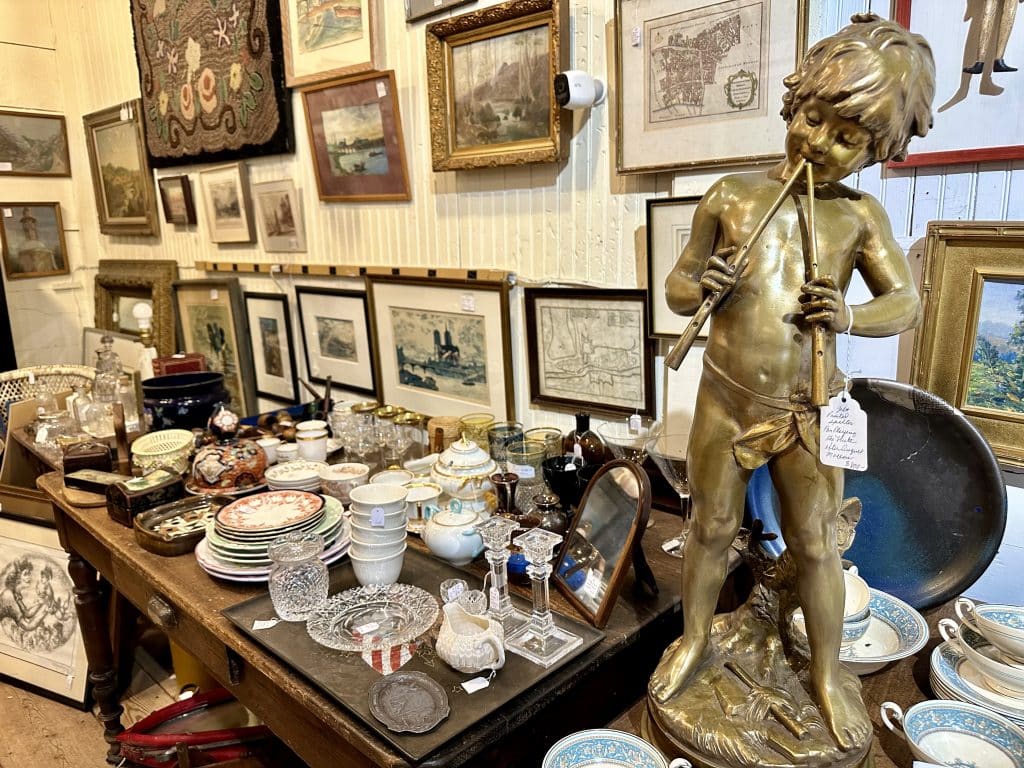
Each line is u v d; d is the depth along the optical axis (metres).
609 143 1.49
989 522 1.08
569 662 1.00
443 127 1.75
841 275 0.81
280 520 1.35
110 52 3.04
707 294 0.80
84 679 2.07
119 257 3.38
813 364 0.76
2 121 3.21
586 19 1.48
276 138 2.28
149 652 2.35
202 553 1.34
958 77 1.07
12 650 2.19
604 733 0.89
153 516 1.50
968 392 1.13
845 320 0.75
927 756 0.82
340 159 2.10
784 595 0.94
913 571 1.16
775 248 0.79
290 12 2.10
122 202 3.18
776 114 1.23
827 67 0.74
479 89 1.67
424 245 1.96
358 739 0.87
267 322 2.61
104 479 1.69
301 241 2.37
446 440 1.75
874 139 0.75
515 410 1.82
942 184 1.12
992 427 1.11
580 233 1.58
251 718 1.62
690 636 0.93
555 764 0.86
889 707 0.91
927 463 1.14
